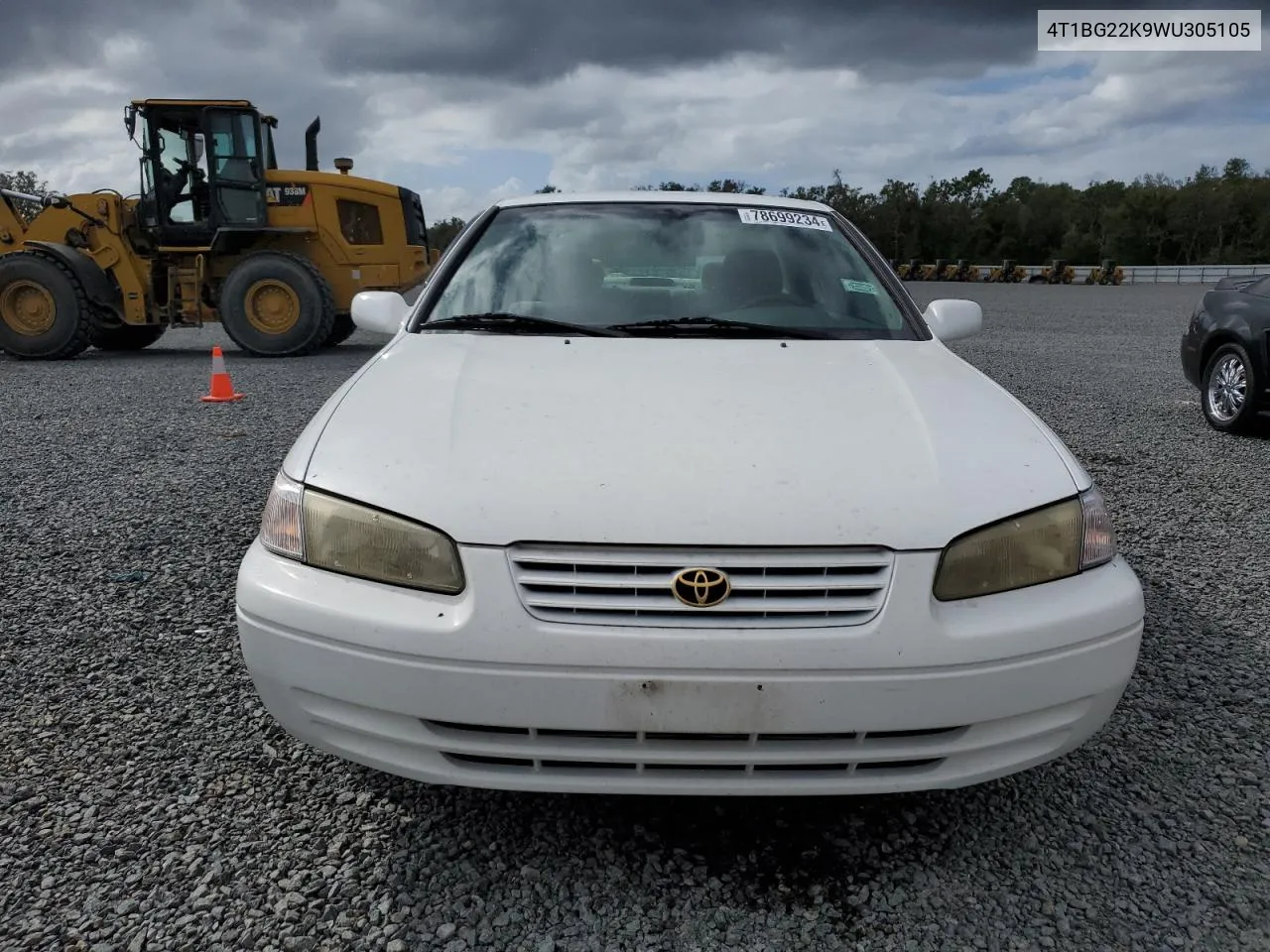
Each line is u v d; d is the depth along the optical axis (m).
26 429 6.61
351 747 1.88
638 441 1.96
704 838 2.11
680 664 1.71
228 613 3.28
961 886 1.95
